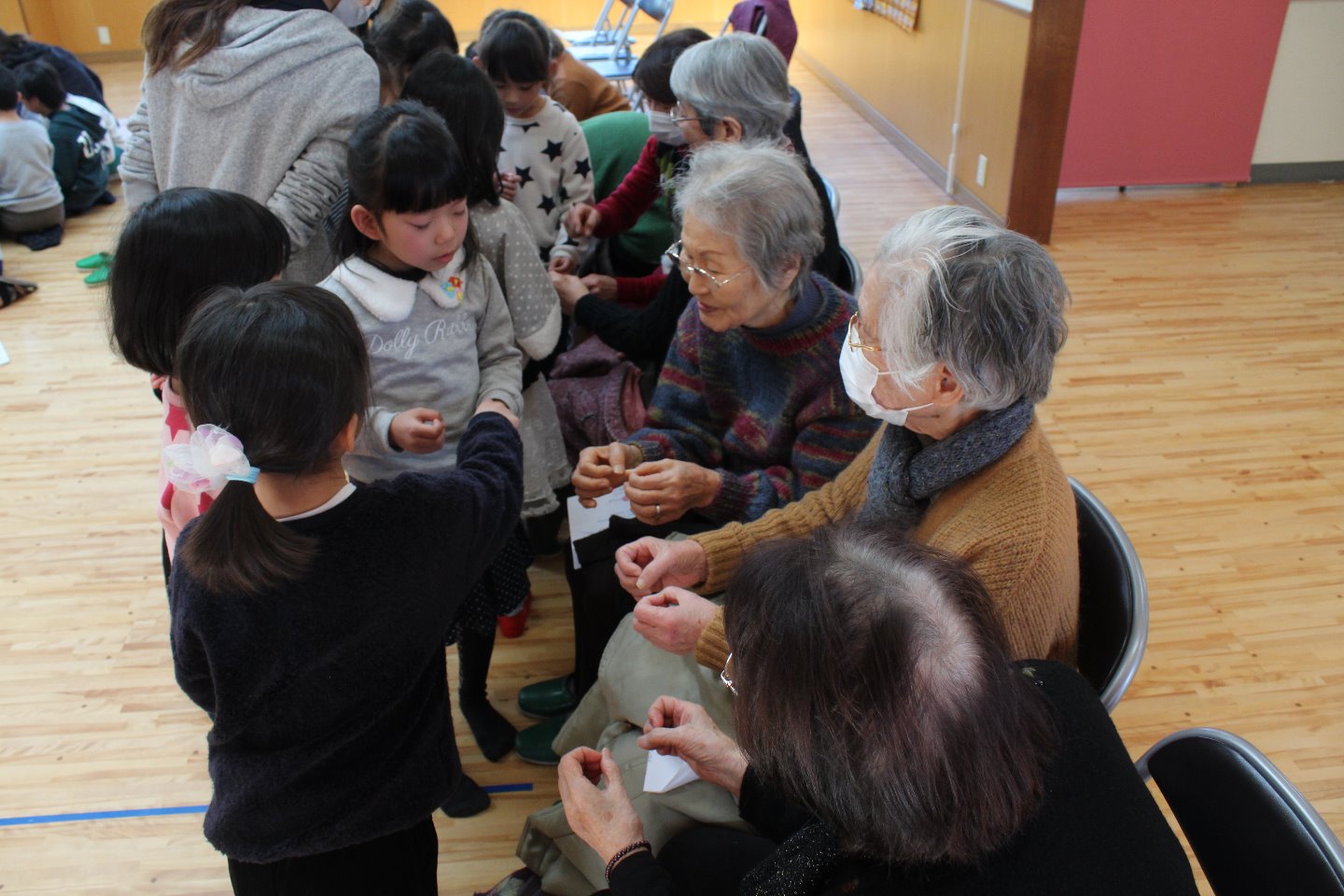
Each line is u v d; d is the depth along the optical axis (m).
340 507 1.08
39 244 4.45
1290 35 4.52
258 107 1.97
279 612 1.05
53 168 4.68
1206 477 2.83
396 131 1.46
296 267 2.10
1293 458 2.90
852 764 0.77
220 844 1.17
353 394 1.05
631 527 1.78
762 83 1.98
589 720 1.60
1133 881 0.83
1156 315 3.71
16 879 1.81
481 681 2.03
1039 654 1.19
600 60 5.01
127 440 3.11
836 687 0.78
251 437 0.99
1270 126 4.75
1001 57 4.29
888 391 1.16
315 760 1.14
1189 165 4.77
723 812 1.28
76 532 2.71
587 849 1.37
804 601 0.81
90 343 3.68
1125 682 1.20
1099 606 1.32
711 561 1.53
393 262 1.61
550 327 1.92
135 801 1.97
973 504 1.20
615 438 2.20
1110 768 0.89
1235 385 3.27
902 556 0.86
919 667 0.78
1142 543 2.59
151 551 2.64
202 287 1.38
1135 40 4.43
